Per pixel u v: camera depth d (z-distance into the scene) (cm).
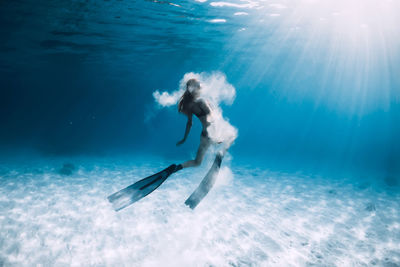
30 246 634
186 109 348
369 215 923
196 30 1627
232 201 1055
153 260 592
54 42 1734
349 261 598
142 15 1309
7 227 730
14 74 3212
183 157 2528
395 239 718
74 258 589
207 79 408
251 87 6094
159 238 698
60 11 1210
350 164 2802
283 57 2661
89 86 4750
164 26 1506
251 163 2455
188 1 1155
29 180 1295
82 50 1956
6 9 1166
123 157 2458
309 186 1412
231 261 593
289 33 1789
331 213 941
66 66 2641
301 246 671
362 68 3189
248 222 830
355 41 2030
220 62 2878
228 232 748
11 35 1566
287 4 1257
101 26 1446
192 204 320
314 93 6444
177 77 3984
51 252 611
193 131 5428
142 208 924
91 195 1074
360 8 1334
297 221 851
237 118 13675
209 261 591
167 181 1369
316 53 2475
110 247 643
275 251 642
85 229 739
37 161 1969
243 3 1222
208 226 787
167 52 2162
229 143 377
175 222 809
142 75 3528
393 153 5931
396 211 974
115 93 6469
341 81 4381
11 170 1549
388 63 2834
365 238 725
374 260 604
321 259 606
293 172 1938
